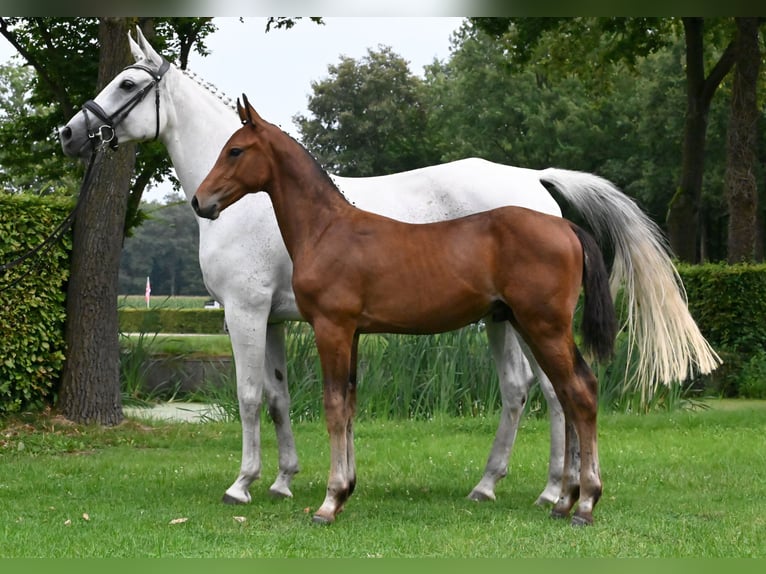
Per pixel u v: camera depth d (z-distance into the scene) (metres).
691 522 6.04
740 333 16.31
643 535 5.68
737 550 5.31
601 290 5.87
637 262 6.51
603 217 6.80
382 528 5.93
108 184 11.49
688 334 6.22
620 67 31.28
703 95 21.11
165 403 14.28
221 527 6.03
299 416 11.98
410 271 5.90
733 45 20.64
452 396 12.02
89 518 6.30
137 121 7.31
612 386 12.45
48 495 7.20
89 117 7.27
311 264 6.03
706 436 10.56
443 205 7.17
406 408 12.07
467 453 9.42
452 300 5.88
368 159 48.19
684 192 21.11
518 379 7.09
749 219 19.17
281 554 5.28
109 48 11.58
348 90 49.69
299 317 7.09
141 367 14.38
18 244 11.09
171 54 16.16
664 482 7.63
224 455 9.50
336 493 6.06
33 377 11.37
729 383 15.77
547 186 7.37
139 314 24.19
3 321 11.04
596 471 5.86
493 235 5.88
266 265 6.88
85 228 11.47
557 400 6.84
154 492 7.30
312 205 6.20
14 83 44.91
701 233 40.28
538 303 5.74
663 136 39.56
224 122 7.44
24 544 5.58
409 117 49.12
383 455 9.35
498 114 44.59
